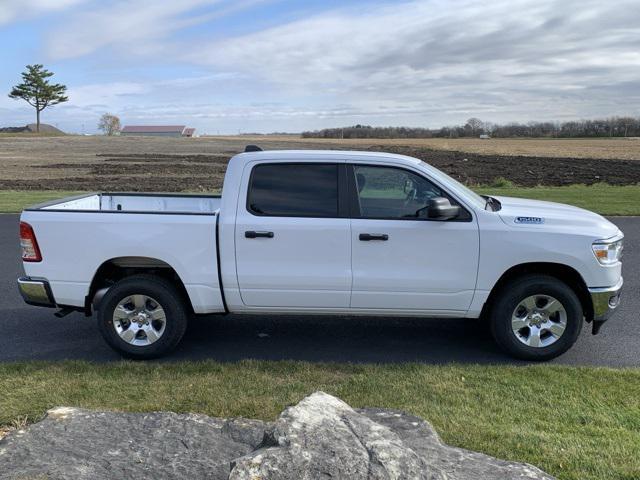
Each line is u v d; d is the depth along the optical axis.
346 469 2.58
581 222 5.37
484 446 3.62
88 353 5.69
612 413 4.14
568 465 3.41
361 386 4.67
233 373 4.99
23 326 6.54
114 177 27.25
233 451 3.33
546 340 5.38
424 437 3.38
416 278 5.30
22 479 2.97
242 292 5.40
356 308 5.43
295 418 2.97
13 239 11.34
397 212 5.33
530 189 19.84
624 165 33.00
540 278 5.31
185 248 5.36
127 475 3.04
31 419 4.10
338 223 5.28
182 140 84.44
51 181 24.97
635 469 3.36
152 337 5.45
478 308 5.37
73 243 5.40
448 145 68.38
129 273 5.75
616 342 5.96
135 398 4.46
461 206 5.30
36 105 122.62
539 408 4.23
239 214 5.34
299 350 5.74
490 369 5.08
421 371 5.02
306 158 5.40
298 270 5.32
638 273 8.65
